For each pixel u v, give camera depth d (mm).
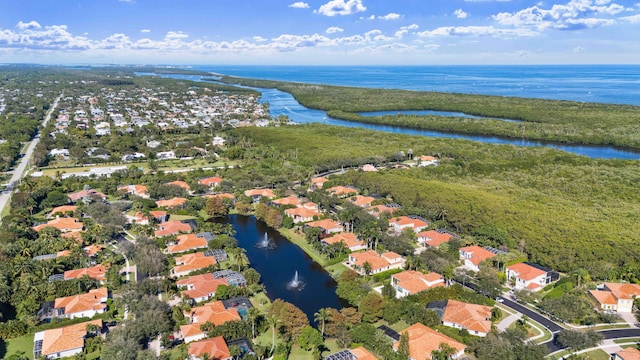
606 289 133875
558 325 118438
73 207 199250
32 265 136875
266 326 115625
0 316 115562
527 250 159250
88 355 104500
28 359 101500
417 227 184750
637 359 98875
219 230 179000
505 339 106562
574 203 196000
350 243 166000
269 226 190875
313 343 106688
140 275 142375
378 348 105812
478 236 170750
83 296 124062
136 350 100500
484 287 133125
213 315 115500
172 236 169875
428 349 102688
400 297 131875
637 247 148250
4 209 198500
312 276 149000
